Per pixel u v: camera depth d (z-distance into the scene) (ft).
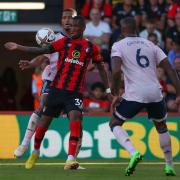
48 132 118.73
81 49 88.43
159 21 153.07
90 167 100.83
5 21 156.87
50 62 93.04
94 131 119.44
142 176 85.30
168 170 85.81
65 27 92.63
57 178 82.94
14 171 92.73
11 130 119.96
